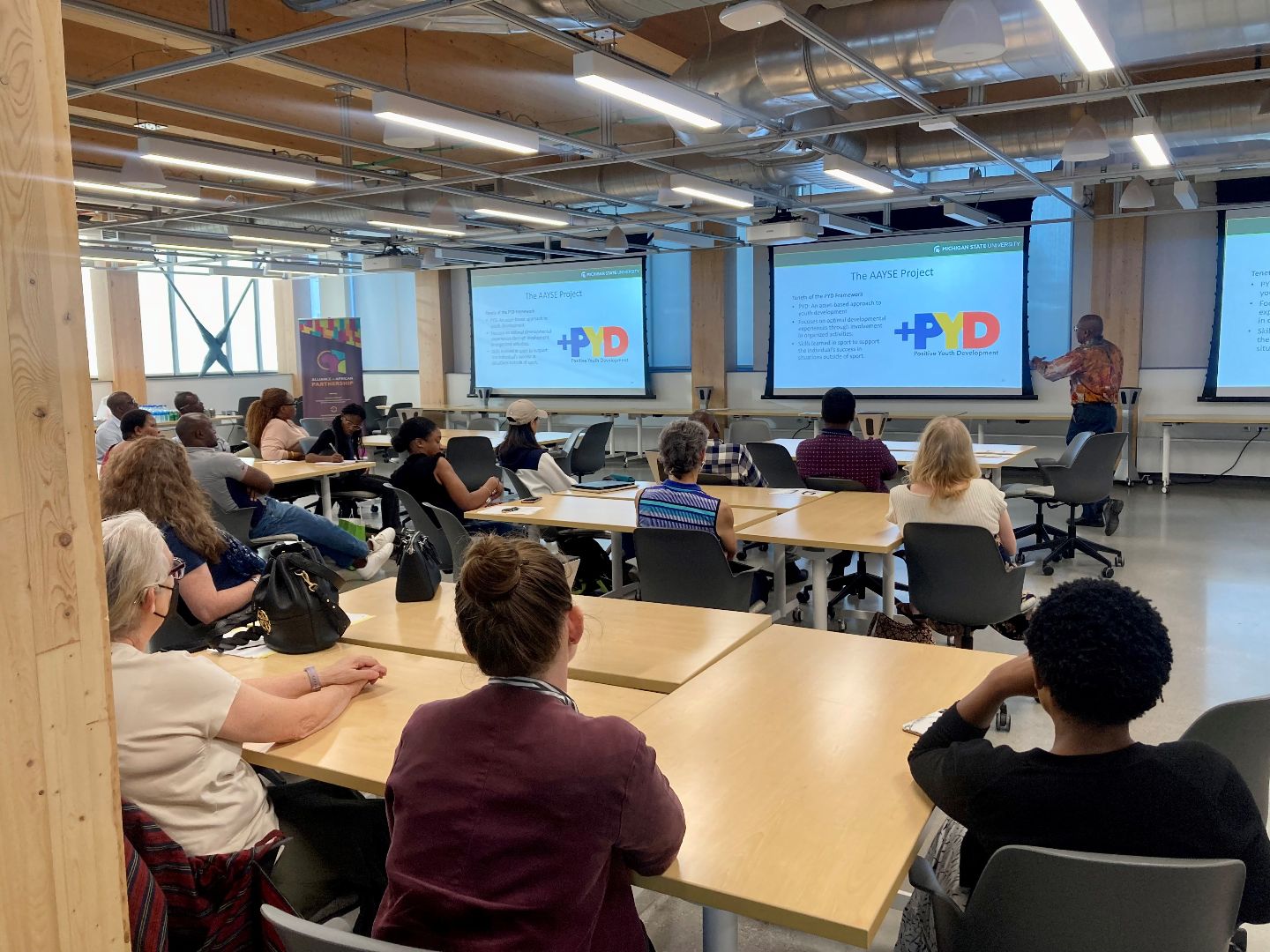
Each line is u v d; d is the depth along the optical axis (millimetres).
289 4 3664
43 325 1032
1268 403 8367
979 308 9367
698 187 6906
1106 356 6672
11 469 1007
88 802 1107
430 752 1270
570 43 4137
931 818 1652
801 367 10391
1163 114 5887
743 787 1552
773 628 2461
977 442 9156
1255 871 1273
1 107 978
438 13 3664
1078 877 1192
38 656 1041
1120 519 7129
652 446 11828
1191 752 1272
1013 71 4473
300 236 9227
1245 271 8289
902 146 6723
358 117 7074
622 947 1250
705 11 5473
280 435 6980
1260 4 3789
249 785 1710
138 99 4789
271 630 2307
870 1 4633
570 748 1218
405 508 4664
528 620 1276
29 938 1049
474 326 12797
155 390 12930
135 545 1627
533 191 8391
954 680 2041
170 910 1527
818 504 4250
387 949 1060
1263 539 6301
